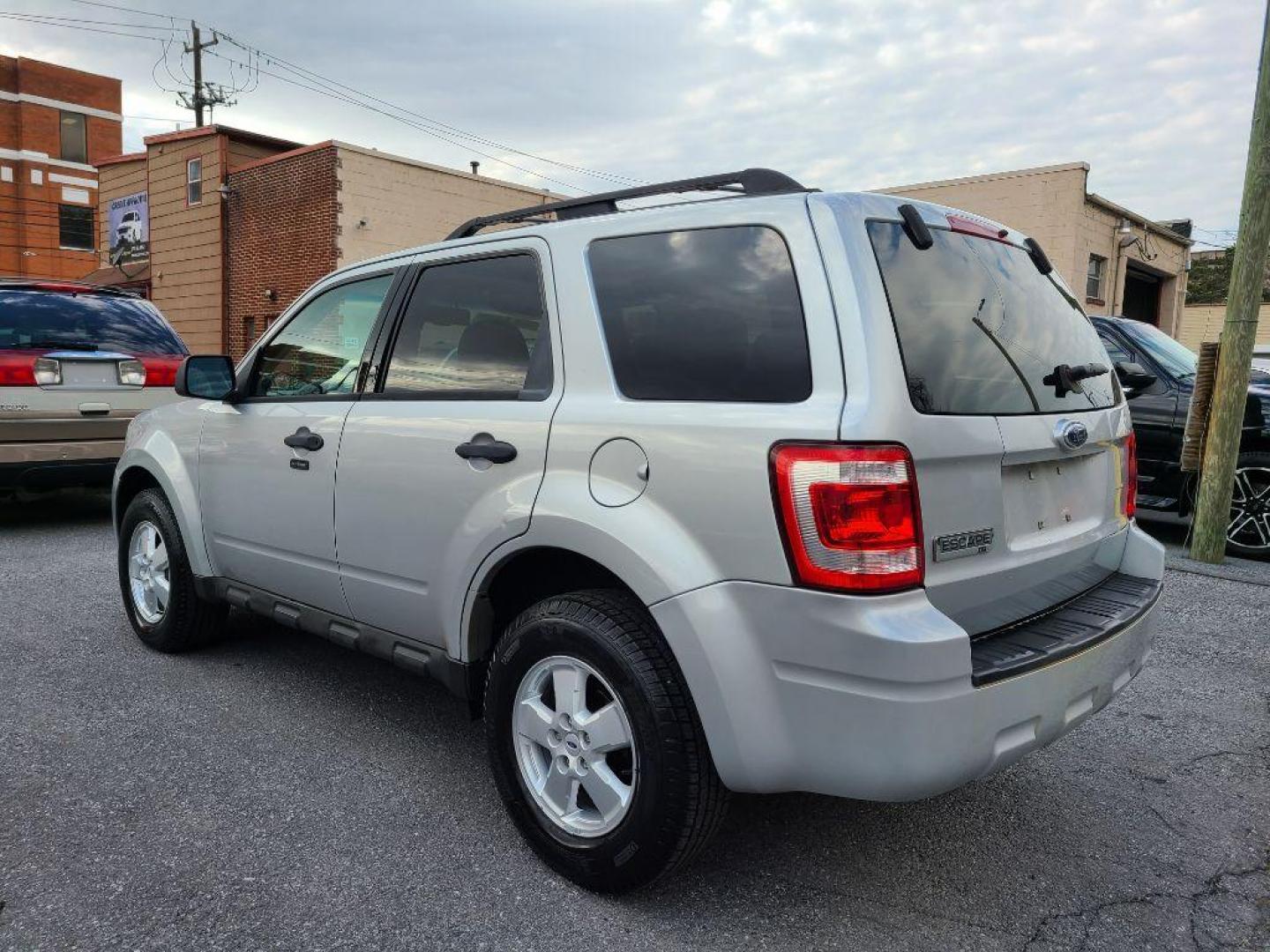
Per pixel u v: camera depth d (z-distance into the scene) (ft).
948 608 7.57
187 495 13.75
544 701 9.02
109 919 8.06
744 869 9.09
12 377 22.02
